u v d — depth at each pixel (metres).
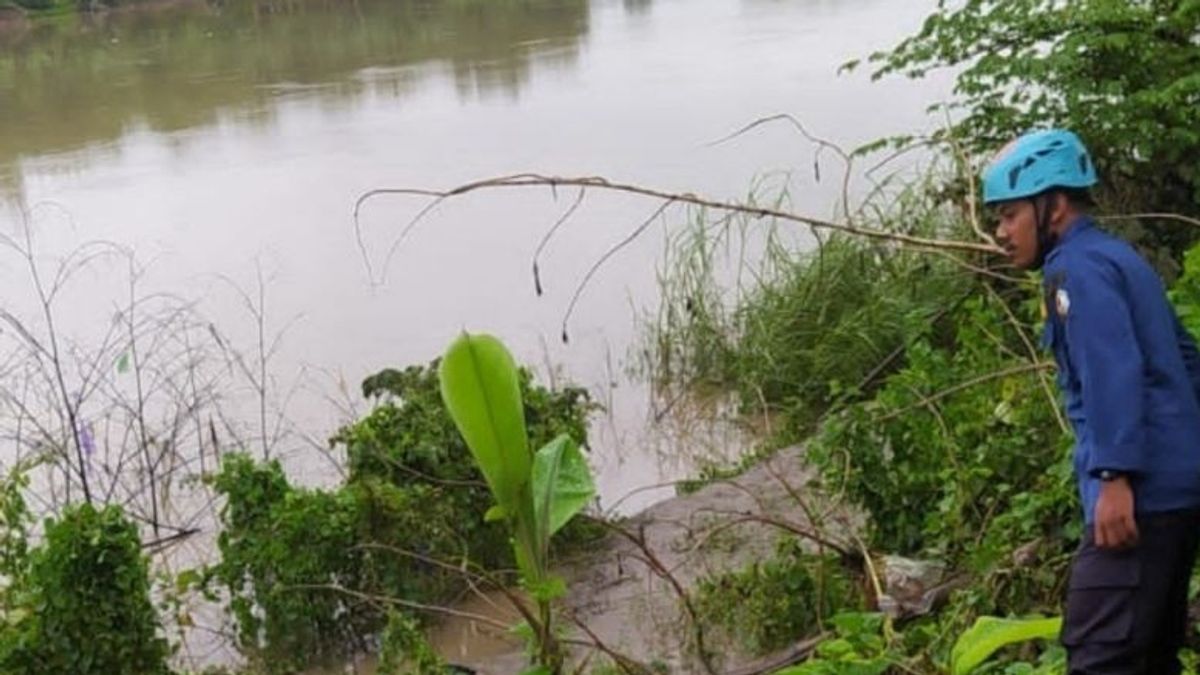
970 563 5.12
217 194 16.05
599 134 17.59
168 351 10.55
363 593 6.39
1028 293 6.66
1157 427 3.34
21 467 7.61
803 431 8.38
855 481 5.87
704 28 27.33
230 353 10.37
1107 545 3.36
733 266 11.48
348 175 16.48
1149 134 7.87
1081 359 3.33
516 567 6.90
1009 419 5.50
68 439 8.69
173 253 13.62
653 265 12.02
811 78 19.94
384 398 9.23
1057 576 4.77
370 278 12.24
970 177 5.36
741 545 6.71
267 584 6.53
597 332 10.62
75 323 11.52
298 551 6.48
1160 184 8.32
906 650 4.65
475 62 25.25
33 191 16.95
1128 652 3.39
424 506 6.68
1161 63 8.14
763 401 8.41
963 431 5.55
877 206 10.55
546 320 10.97
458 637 6.36
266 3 38.12
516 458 3.94
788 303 9.52
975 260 7.94
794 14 27.84
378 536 6.55
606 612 6.33
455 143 17.84
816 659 4.49
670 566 6.68
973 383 5.38
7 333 11.10
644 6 32.41
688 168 15.18
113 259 13.54
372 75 24.59
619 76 22.19
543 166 16.05
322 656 6.48
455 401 3.86
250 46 29.69
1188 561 3.43
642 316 10.59
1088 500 3.41
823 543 5.63
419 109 20.67
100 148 19.61
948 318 8.32
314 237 13.88
